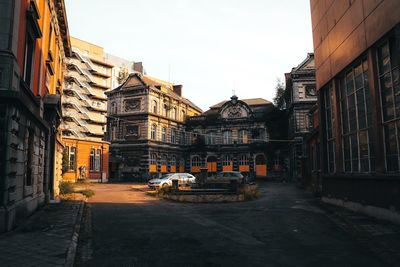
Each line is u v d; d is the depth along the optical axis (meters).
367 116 12.91
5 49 9.39
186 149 56.09
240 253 7.54
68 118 52.97
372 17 11.89
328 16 16.69
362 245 8.32
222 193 19.78
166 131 51.94
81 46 66.06
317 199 19.56
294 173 42.12
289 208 15.67
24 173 11.32
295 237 9.29
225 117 55.50
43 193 15.62
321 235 9.56
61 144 21.08
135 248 8.04
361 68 13.45
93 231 10.21
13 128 9.53
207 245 8.33
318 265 6.62
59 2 17.73
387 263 6.73
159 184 29.73
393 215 10.75
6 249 7.45
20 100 9.54
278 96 51.53
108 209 15.76
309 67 41.53
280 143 50.03
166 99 52.28
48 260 6.59
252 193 20.89
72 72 55.91
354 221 11.27
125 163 48.34
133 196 23.08
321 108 18.14
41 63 14.14
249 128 53.91
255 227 10.87
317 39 18.64
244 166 53.03
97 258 7.15
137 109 48.75
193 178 33.41
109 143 48.31
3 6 9.51
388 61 11.30
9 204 9.70
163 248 8.02
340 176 15.21
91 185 36.88
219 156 54.59
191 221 12.14
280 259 7.04
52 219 11.58
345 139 15.23
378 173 11.67
